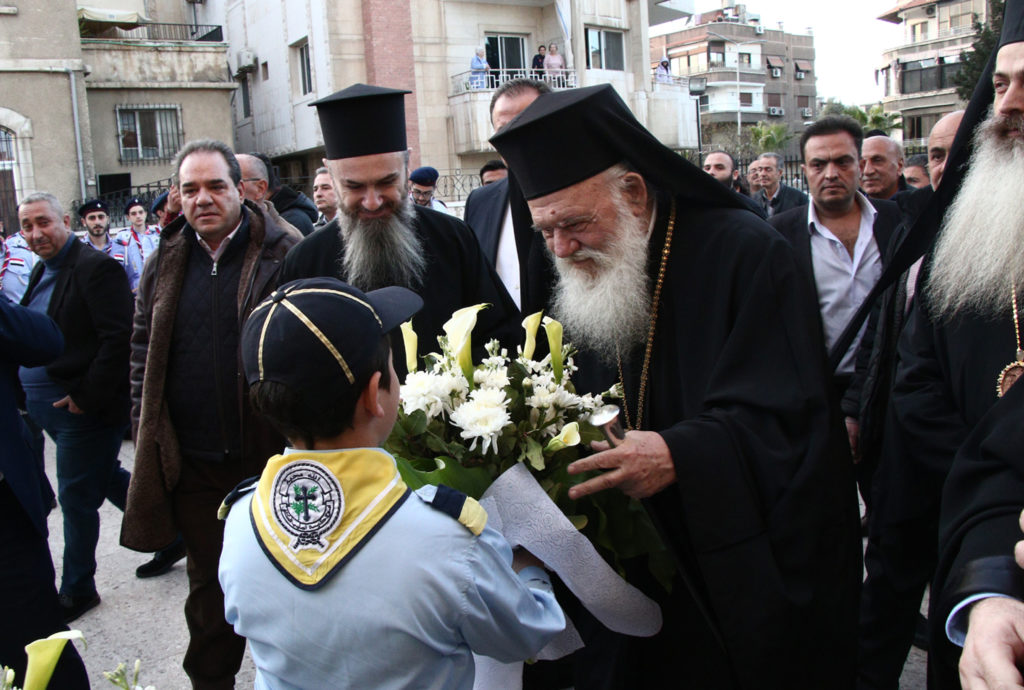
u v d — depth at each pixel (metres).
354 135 2.71
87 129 16.83
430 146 19.66
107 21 20.05
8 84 16.06
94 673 3.53
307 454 1.46
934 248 2.21
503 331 2.97
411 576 1.41
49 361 2.93
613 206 2.09
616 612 1.95
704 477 1.88
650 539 2.04
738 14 64.12
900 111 49.25
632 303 2.14
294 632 1.42
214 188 3.06
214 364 3.08
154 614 4.03
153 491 3.10
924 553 2.72
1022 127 1.75
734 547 1.89
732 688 2.09
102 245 8.33
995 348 1.90
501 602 1.51
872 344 3.45
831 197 3.75
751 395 1.94
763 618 1.89
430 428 1.88
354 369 1.42
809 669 1.98
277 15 20.62
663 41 63.12
